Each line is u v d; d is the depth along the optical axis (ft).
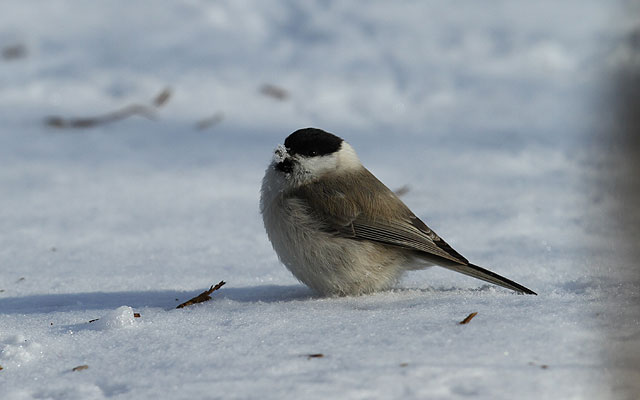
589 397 14.23
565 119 51.90
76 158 47.47
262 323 19.79
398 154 47.34
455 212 35.83
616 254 27.20
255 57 62.54
